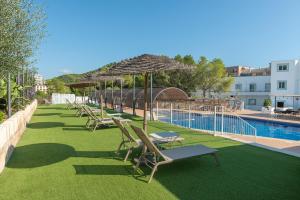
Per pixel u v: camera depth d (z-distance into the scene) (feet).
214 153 16.98
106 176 15.03
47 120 41.14
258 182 14.15
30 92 63.46
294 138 44.04
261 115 70.28
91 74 53.36
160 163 14.64
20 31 19.51
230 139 26.94
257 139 29.32
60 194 12.50
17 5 18.76
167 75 124.88
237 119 49.06
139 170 16.12
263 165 17.31
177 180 14.44
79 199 11.96
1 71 19.01
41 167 16.65
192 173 15.62
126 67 23.54
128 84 121.08
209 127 48.16
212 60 126.11
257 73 140.87
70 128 32.81
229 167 16.84
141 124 38.42
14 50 19.06
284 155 20.08
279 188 13.32
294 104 101.91
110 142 24.35
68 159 18.49
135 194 12.51
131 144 21.03
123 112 59.77
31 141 24.67
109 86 117.39
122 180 14.39
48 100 94.53
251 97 122.31
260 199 12.01
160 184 13.83
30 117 42.93
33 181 14.17
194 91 128.06
